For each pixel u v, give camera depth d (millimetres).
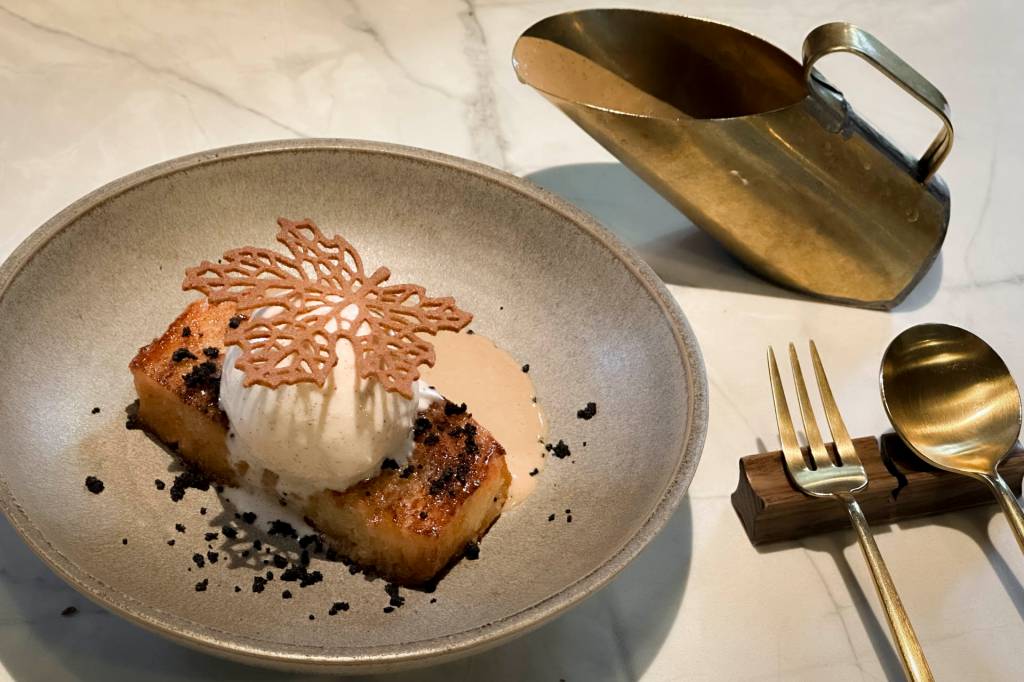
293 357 498
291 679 499
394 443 518
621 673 509
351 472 509
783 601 529
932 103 574
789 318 614
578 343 569
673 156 581
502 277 585
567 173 663
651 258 630
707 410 520
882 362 564
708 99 623
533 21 737
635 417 542
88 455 527
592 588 477
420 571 508
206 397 526
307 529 522
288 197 585
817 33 574
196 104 667
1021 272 644
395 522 505
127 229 562
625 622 520
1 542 516
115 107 659
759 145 577
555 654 511
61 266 545
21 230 604
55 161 631
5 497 483
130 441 535
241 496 527
